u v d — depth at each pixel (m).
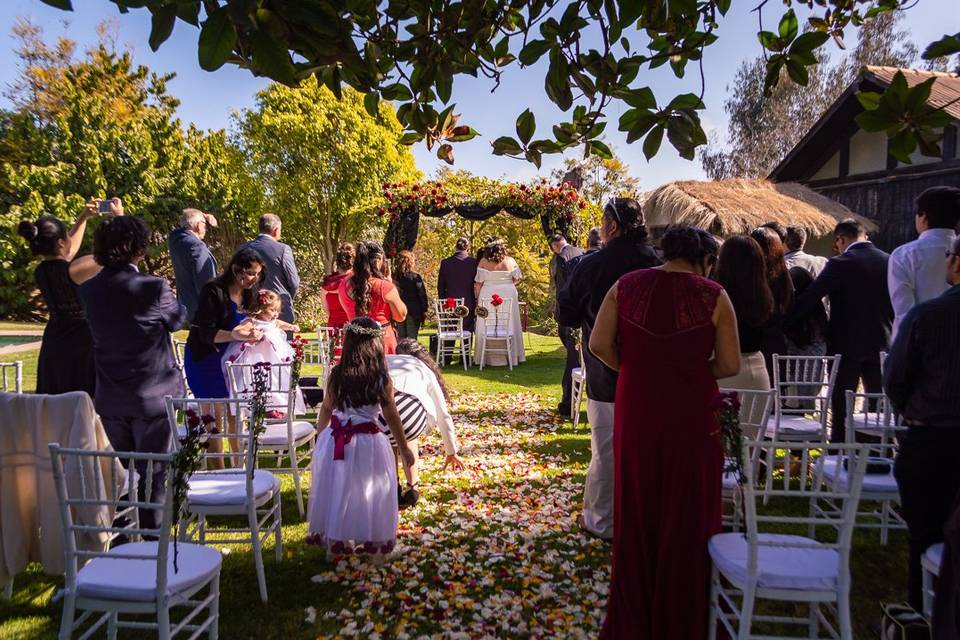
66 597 2.24
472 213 11.59
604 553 3.48
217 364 4.33
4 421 2.77
